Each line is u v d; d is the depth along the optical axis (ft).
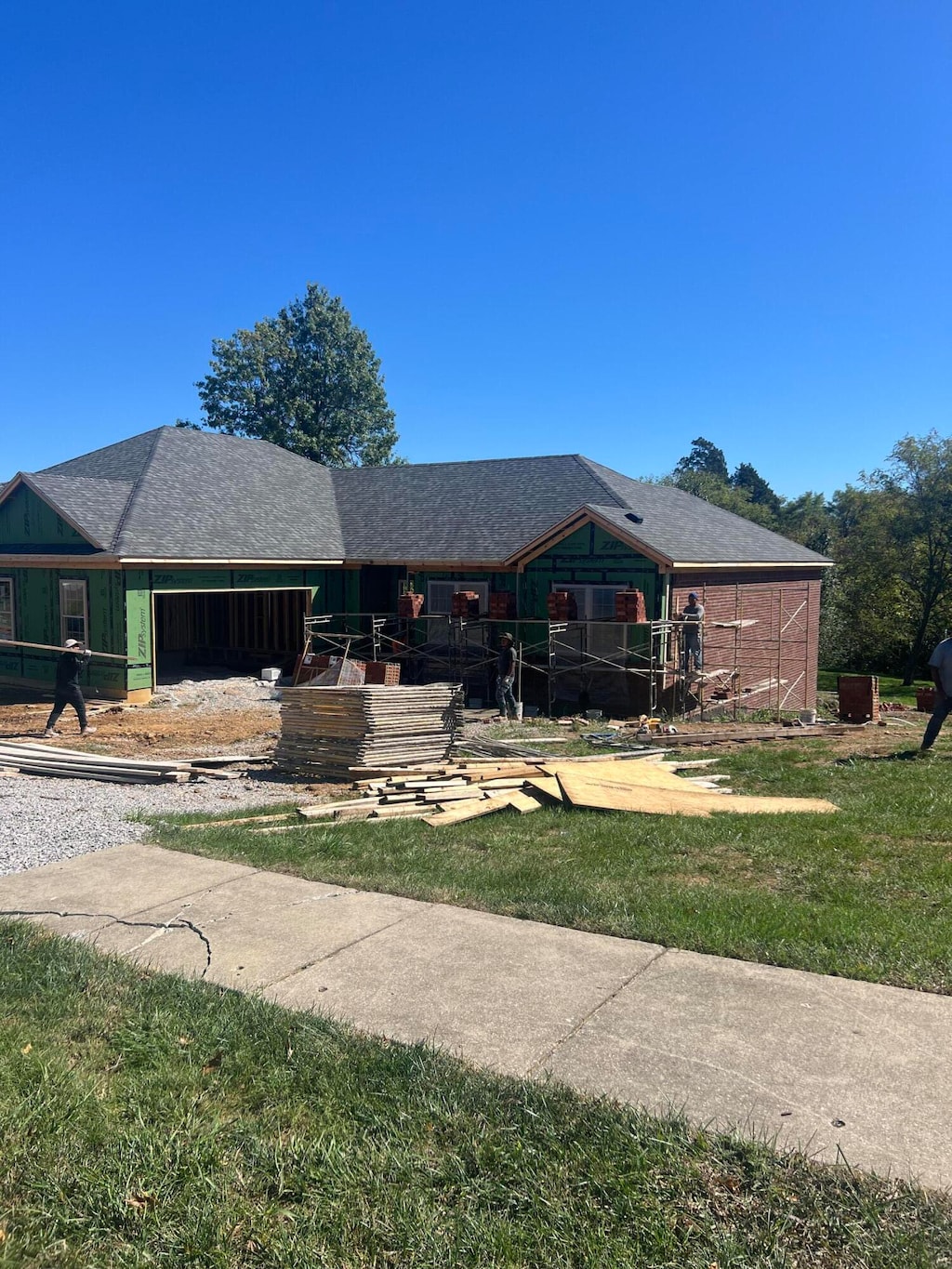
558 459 89.76
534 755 44.06
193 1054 15.05
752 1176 11.25
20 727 57.52
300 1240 10.71
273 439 177.68
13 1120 13.02
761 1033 14.96
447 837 29.66
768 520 202.90
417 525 85.35
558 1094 13.21
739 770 41.70
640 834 29.12
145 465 80.79
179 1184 11.76
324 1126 12.91
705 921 20.13
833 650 138.51
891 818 30.17
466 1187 11.45
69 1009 16.79
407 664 82.02
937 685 43.16
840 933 19.13
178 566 71.10
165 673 84.17
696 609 65.82
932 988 16.48
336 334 179.32
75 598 70.54
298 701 42.04
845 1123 12.28
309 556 79.71
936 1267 9.71
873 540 135.95
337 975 17.97
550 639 67.10
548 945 19.19
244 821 32.30
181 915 21.93
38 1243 10.84
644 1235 10.44
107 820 32.68
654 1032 15.10
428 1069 14.03
